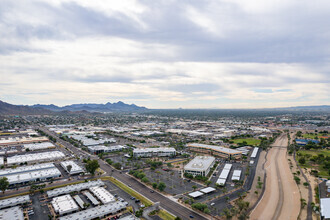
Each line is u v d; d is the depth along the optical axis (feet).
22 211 474.08
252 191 603.67
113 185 637.71
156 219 451.94
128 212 485.15
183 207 505.25
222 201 535.19
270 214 483.92
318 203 532.73
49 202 527.40
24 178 655.76
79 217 446.19
